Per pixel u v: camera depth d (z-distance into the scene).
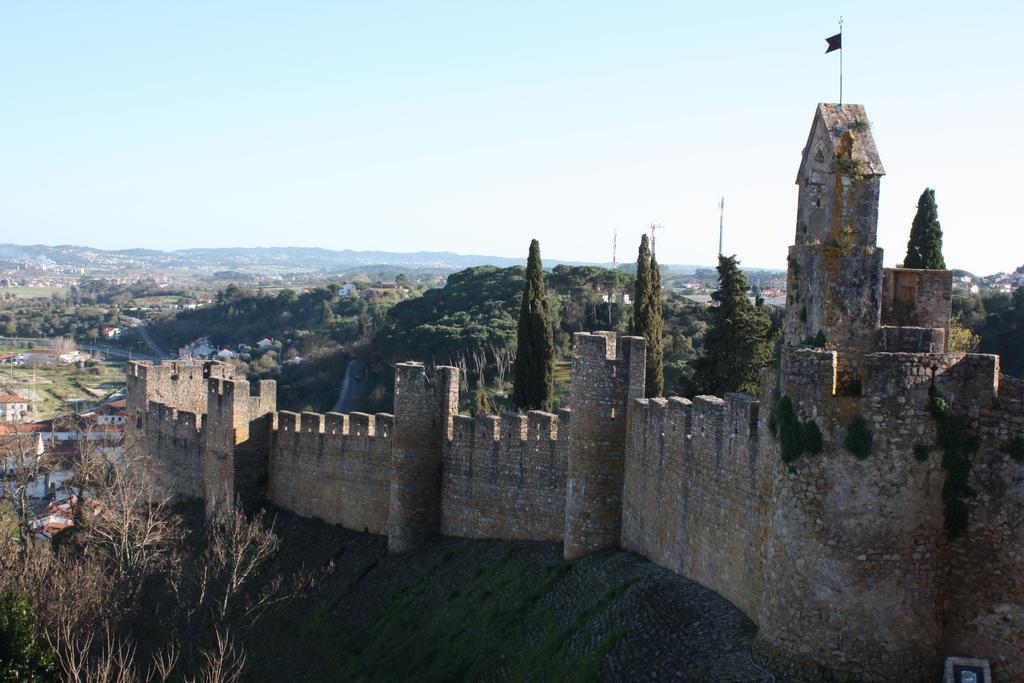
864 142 26.83
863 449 24.73
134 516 58.06
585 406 41.38
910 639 24.80
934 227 53.94
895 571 24.75
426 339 119.50
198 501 67.88
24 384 182.50
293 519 60.72
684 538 36.09
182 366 75.69
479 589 44.19
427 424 51.25
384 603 48.25
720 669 27.66
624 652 32.47
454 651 40.59
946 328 28.56
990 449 24.59
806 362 25.34
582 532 41.75
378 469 56.22
